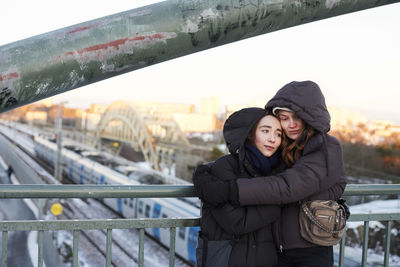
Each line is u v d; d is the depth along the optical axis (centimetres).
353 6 90
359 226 1592
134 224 183
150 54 76
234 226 157
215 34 78
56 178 4294
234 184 156
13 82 66
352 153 3784
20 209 3925
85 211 3391
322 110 162
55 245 2288
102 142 6419
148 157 5075
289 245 164
